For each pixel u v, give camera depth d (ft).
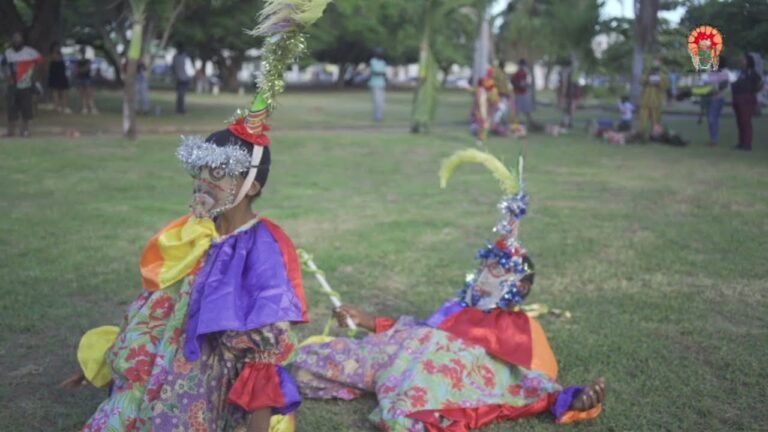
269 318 10.66
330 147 59.82
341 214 34.53
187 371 11.07
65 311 21.02
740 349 18.94
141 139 59.77
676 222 32.89
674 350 18.99
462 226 32.30
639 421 15.33
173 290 11.52
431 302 22.77
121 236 29.14
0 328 19.61
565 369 17.81
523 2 84.28
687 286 24.07
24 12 106.63
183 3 84.53
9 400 15.92
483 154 16.47
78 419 15.17
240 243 11.30
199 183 11.35
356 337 19.98
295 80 247.09
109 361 11.76
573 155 56.29
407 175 46.39
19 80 57.93
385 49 157.38
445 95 176.45
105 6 80.38
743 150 59.67
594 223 32.78
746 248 28.45
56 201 35.24
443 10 71.41
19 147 51.72
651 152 58.34
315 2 11.00
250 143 11.35
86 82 82.02
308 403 15.90
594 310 21.88
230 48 146.92
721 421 15.40
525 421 15.24
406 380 14.62
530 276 16.24
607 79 92.43
